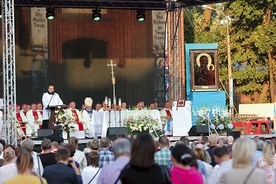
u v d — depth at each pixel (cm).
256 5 4416
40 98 3372
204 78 3588
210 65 3594
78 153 1541
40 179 936
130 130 2614
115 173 940
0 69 3303
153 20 3512
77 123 2791
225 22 4356
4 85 2408
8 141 2353
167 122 2975
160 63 3519
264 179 865
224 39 4641
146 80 3506
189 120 2794
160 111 3023
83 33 3444
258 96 4619
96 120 2783
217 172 1022
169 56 3394
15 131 2364
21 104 3338
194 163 920
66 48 3419
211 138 1416
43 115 2839
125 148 958
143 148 818
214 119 2839
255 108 3981
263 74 4472
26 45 3353
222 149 1048
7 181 920
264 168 1132
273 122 3847
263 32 4375
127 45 3497
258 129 3525
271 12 4553
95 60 3453
